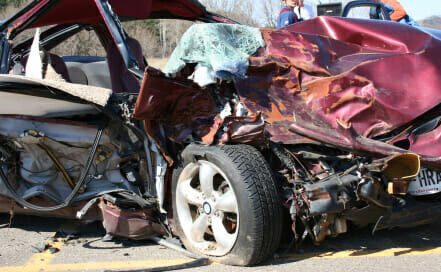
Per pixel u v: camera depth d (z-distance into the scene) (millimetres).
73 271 3805
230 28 4305
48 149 4566
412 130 4004
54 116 4531
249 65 4109
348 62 4457
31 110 4527
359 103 4109
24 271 3844
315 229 3691
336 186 3572
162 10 6336
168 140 4137
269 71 4227
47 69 4816
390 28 4816
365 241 4289
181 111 4078
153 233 4332
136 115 3908
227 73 4000
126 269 3791
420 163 3684
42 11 5055
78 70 6215
